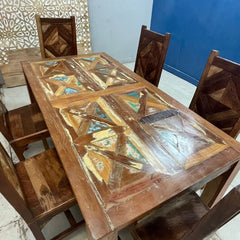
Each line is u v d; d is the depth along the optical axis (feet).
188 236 1.77
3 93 8.56
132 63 12.90
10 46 8.33
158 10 11.21
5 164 2.48
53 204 2.87
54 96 3.84
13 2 7.66
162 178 2.31
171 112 3.55
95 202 2.01
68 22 6.26
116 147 2.69
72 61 5.58
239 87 3.49
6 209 4.35
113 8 10.36
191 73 10.32
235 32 7.77
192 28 9.48
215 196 3.47
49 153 3.72
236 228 4.08
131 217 1.91
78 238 3.78
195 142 2.88
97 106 3.59
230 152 2.74
